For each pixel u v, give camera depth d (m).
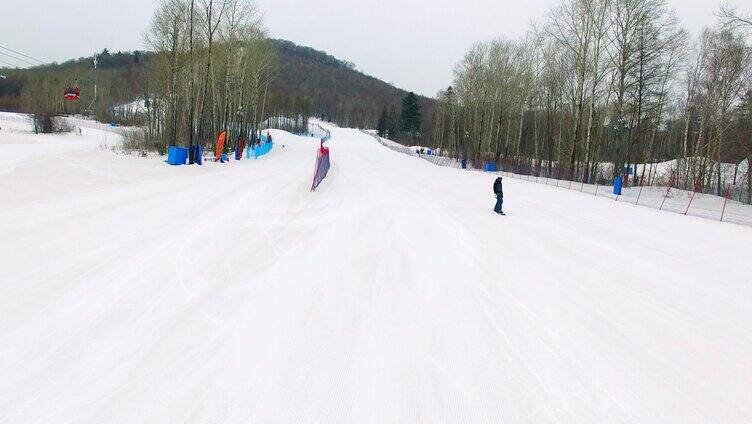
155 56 43.03
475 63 61.38
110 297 6.04
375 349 5.13
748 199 28.20
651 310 6.96
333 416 3.88
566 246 11.00
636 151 54.91
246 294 6.52
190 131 26.42
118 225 9.80
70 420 3.65
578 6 36.66
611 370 5.01
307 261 8.29
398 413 3.98
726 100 34.72
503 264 9.02
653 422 4.11
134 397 3.99
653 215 17.58
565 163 51.91
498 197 15.26
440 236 11.11
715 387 4.81
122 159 23.30
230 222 11.00
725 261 10.37
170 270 7.24
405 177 28.08
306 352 4.95
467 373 4.74
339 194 17.61
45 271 6.77
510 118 57.72
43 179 14.67
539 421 4.01
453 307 6.55
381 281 7.47
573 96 44.38
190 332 5.25
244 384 4.27
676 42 37.84
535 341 5.61
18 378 4.17
